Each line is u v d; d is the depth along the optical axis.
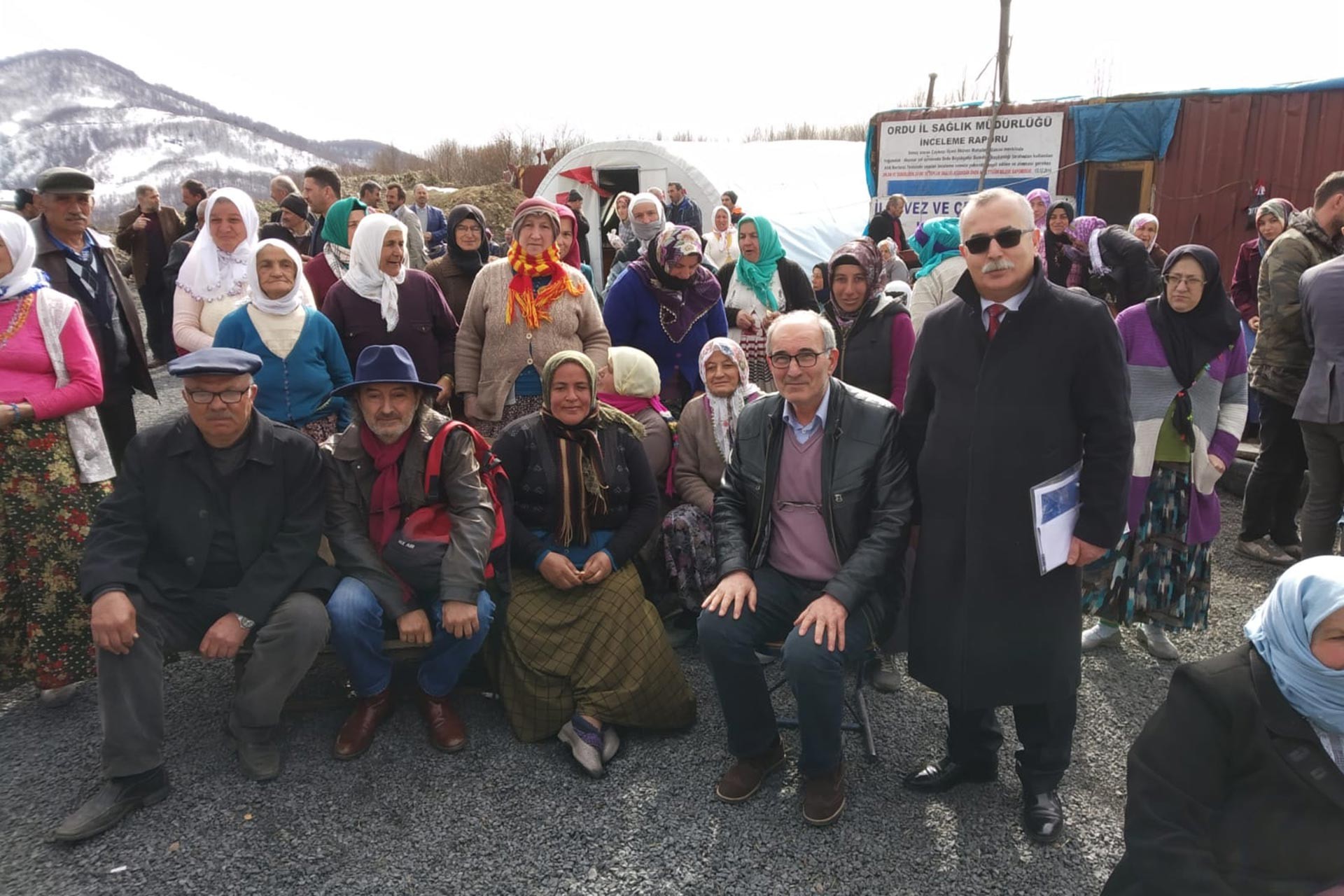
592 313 3.97
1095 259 6.34
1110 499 2.32
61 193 3.74
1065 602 2.43
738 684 2.70
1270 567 4.68
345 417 3.67
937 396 2.51
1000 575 2.39
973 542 2.41
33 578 3.14
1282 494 4.67
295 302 3.47
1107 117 9.65
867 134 11.05
